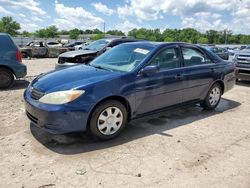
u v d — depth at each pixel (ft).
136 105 15.01
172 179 10.87
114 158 12.38
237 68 31.94
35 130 15.37
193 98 18.54
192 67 18.04
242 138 15.25
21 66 27.76
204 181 10.82
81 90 12.89
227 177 11.15
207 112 20.06
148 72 14.98
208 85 19.42
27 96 14.10
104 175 10.99
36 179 10.61
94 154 12.70
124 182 10.56
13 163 11.74
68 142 13.88
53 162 11.88
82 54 28.68
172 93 16.81
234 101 23.99
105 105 13.66
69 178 10.72
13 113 18.51
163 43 17.06
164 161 12.26
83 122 13.08
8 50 26.89
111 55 17.48
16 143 13.66
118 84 13.99
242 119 18.66
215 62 20.12
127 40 34.40
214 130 16.34
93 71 15.08
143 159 12.37
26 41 138.82
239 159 12.73
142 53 16.14
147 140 14.44
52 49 76.95
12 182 10.39
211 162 12.34
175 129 16.22
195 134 15.57
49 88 13.20
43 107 12.62
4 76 27.17
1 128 15.66
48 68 46.14
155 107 16.10
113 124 14.21
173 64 17.02
